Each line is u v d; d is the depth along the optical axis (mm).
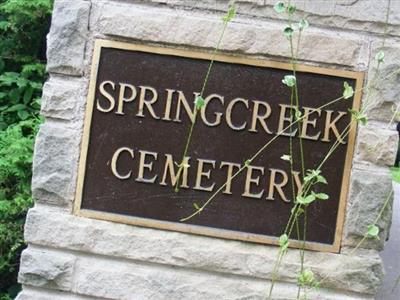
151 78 2754
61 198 2775
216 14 2746
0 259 3916
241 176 2754
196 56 2740
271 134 2742
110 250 2771
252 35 2723
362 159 2734
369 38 2734
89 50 2754
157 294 2773
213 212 2764
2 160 3979
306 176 2652
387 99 2719
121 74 2754
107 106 2762
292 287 2766
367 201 2723
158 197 2768
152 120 2760
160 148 2760
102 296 2787
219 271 2766
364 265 2738
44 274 2783
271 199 2748
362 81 2729
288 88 2736
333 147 2730
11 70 4965
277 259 2746
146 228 2777
